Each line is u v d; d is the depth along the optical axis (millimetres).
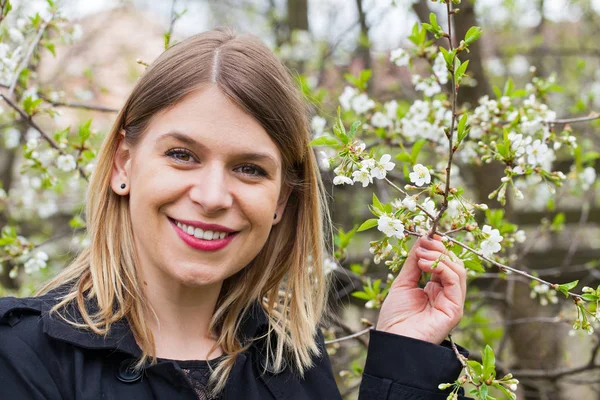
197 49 1436
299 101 1532
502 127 2240
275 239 1678
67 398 1317
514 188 1677
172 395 1369
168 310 1483
